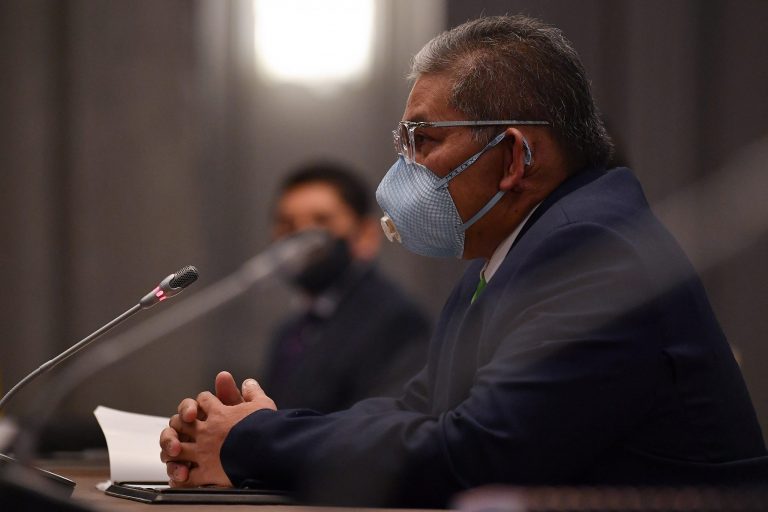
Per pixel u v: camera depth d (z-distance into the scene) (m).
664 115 14.95
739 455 4.90
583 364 4.65
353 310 10.74
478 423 4.62
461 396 5.25
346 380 10.52
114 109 15.20
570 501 3.63
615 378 4.66
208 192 15.48
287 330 11.22
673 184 14.85
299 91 15.72
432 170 5.54
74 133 15.16
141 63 15.25
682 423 4.78
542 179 5.45
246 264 15.36
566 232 4.96
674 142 14.92
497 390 4.67
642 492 3.85
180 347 14.60
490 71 5.47
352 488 4.71
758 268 13.09
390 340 10.59
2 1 15.12
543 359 4.67
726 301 13.37
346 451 4.75
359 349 10.54
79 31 15.14
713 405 4.84
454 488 4.64
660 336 4.77
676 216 11.48
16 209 15.02
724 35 14.95
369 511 4.38
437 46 5.66
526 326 4.80
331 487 4.72
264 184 15.55
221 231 15.46
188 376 14.54
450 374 5.30
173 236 15.23
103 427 5.76
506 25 5.61
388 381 10.48
